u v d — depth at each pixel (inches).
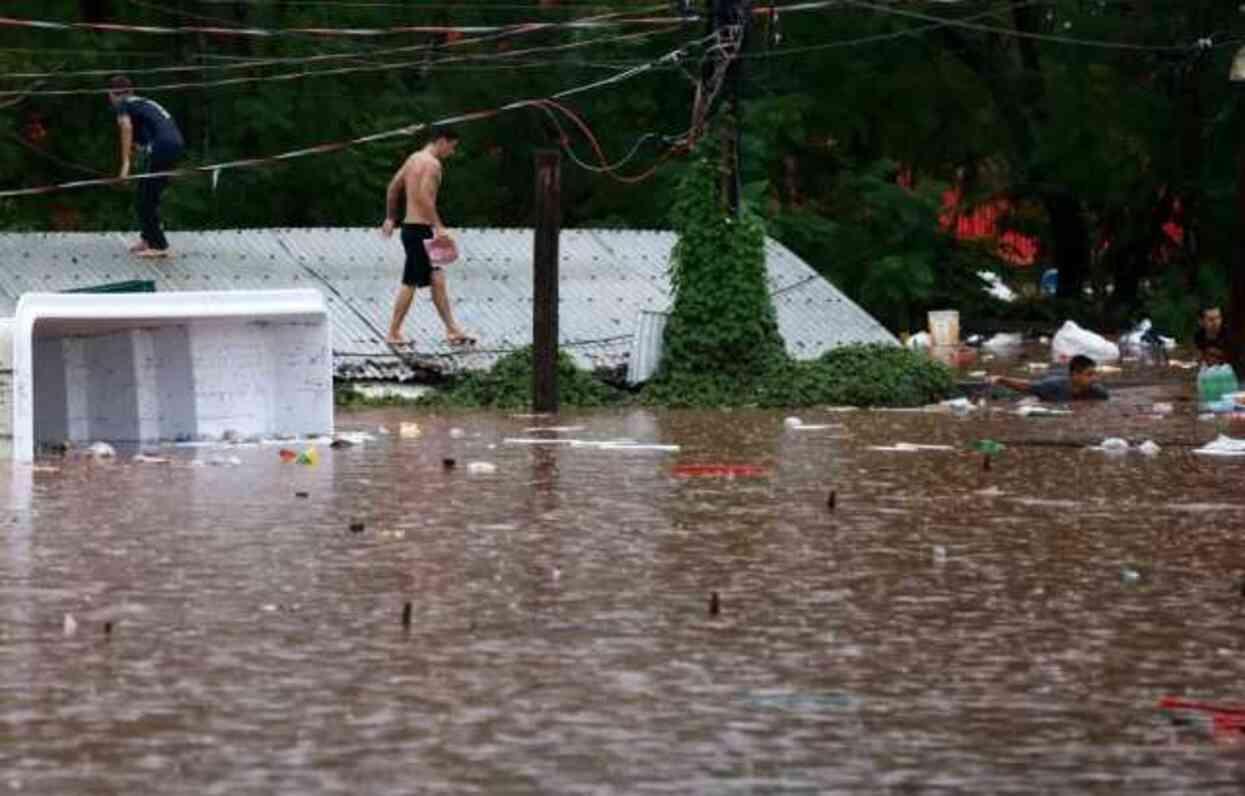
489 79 2952.8
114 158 2810.0
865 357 1958.7
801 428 1672.0
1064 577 947.3
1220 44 2755.9
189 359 1535.4
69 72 2544.3
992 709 705.0
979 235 3491.6
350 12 2864.2
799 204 3164.4
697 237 1974.7
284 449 1471.5
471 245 2239.2
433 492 1227.9
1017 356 2544.3
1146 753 653.3
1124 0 2982.3
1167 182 3085.6
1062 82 3031.5
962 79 3149.6
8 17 2751.0
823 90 3065.9
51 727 674.2
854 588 916.0
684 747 656.4
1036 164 3083.2
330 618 842.2
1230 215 3036.4
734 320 1966.0
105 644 791.7
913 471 1354.6
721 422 1734.7
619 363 2037.4
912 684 738.8
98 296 1425.9
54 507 1152.8
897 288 2942.9
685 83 2974.9
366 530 1070.4
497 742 660.7
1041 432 1637.6
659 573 949.2
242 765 633.0
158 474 1315.2
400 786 612.7
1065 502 1200.8
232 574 938.7
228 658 770.2
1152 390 2055.9
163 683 731.4
